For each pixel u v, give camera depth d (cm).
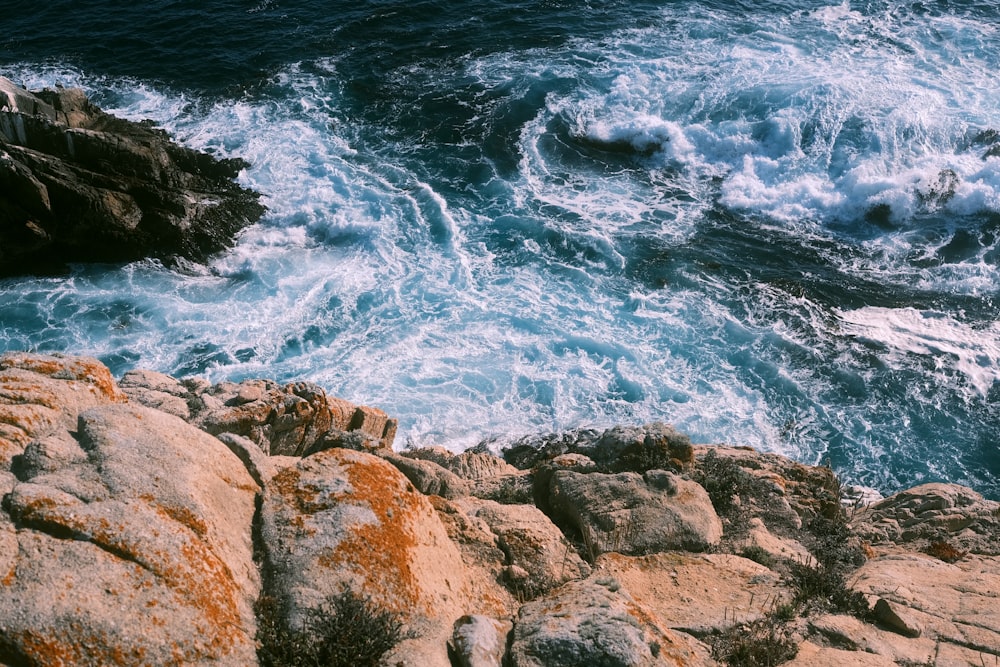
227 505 789
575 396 2277
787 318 2541
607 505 1102
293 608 710
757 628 891
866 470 2094
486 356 2406
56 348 2456
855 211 3000
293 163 3231
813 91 3444
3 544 650
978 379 2336
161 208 2845
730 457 1460
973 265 2764
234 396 1340
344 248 2870
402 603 746
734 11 4122
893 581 1035
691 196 3106
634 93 3559
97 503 705
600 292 2648
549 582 930
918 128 3256
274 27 4056
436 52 3881
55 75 3694
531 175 3192
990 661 868
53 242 2761
